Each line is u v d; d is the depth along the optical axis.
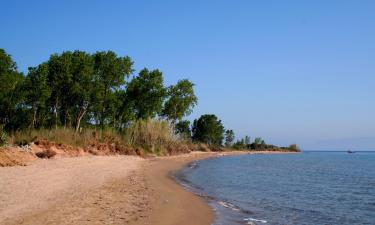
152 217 15.00
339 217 18.67
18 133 37.62
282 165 67.50
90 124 67.25
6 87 45.91
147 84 74.31
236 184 31.86
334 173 51.25
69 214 14.05
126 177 27.98
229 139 157.75
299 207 21.22
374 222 17.53
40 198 16.31
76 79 55.31
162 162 51.12
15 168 24.28
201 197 22.08
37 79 51.25
